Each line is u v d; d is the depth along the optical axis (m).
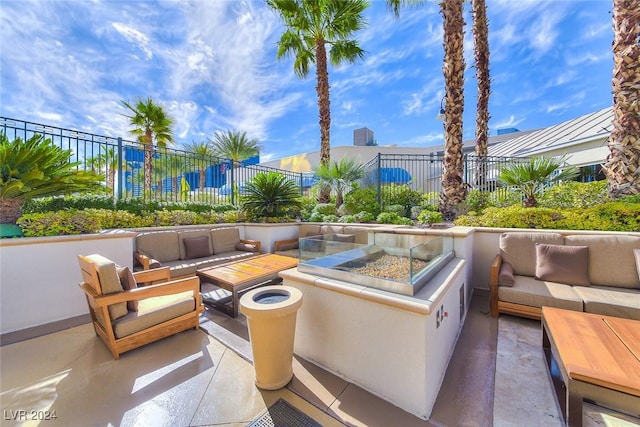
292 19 7.71
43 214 3.17
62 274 3.04
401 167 7.99
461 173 5.11
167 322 2.57
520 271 3.27
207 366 2.17
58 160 3.31
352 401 1.79
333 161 7.38
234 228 5.36
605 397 1.39
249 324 1.86
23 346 2.46
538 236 3.29
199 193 6.18
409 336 1.68
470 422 1.61
